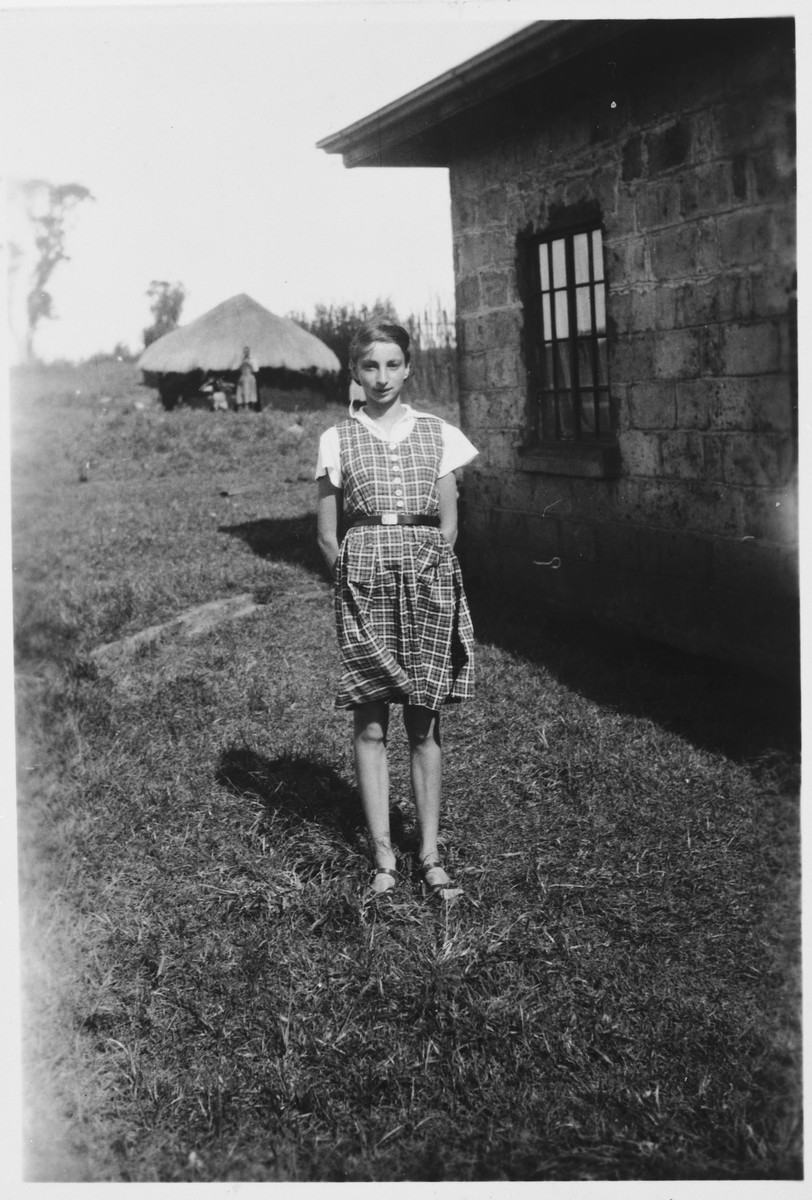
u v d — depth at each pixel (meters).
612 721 4.75
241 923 3.29
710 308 5.30
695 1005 2.77
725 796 3.94
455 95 6.63
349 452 3.29
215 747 4.84
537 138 6.64
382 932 3.11
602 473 6.26
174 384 23.58
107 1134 2.46
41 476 16.73
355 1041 2.69
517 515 7.40
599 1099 2.46
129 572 9.10
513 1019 2.74
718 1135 2.32
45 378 27.28
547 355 7.11
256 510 12.54
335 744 4.82
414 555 3.25
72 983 3.06
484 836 3.79
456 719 4.95
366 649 3.23
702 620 5.64
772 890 3.29
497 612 6.93
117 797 4.34
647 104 5.59
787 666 5.03
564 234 6.67
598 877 3.44
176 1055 2.75
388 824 3.47
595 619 6.61
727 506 5.35
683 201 5.41
